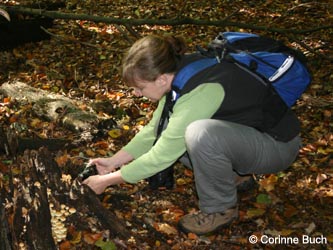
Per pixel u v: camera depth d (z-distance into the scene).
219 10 9.03
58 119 4.14
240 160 2.78
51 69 5.86
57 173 2.71
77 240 2.63
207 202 2.86
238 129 2.70
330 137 4.21
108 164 2.96
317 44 7.11
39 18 6.75
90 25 7.77
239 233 2.99
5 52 6.32
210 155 2.67
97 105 4.56
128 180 2.71
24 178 2.56
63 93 5.15
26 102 4.50
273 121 2.73
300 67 2.64
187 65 2.58
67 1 9.03
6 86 4.77
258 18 8.65
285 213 3.18
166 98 2.75
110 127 4.11
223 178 2.77
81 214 2.70
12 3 7.66
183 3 9.41
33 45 6.71
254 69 2.59
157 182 3.15
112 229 2.73
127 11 9.00
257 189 3.41
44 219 2.46
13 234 2.39
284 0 9.59
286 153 2.87
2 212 2.35
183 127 2.60
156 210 3.12
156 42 2.52
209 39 7.41
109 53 6.51
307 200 3.34
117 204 3.12
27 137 3.83
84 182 2.77
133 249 2.71
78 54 6.48
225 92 2.58
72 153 3.68
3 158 3.42
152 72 2.50
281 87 2.63
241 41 2.67
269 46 2.67
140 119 4.44
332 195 3.40
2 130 3.51
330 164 3.79
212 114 2.63
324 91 5.30
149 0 9.57
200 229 2.91
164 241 2.87
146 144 2.97
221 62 2.60
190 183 3.45
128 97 4.99
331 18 8.41
